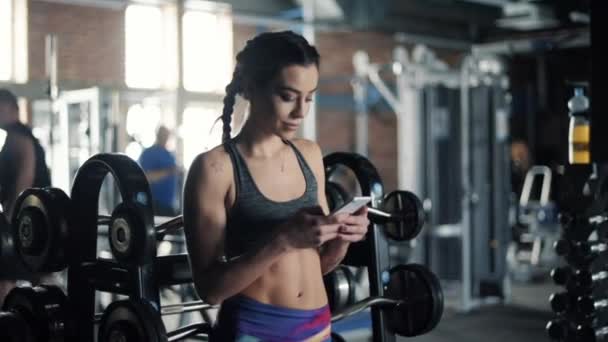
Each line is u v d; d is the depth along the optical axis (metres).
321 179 1.91
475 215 6.67
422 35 8.62
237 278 1.61
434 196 6.82
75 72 8.20
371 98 9.88
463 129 6.26
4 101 3.79
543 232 9.05
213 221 1.70
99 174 2.37
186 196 1.72
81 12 8.23
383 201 2.61
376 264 2.56
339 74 10.09
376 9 8.20
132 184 2.11
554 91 11.59
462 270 6.27
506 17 8.29
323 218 1.57
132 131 7.66
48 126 6.34
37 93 6.10
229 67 9.21
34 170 3.83
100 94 6.10
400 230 2.60
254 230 1.72
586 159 3.50
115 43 8.45
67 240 2.34
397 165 10.47
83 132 6.16
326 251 1.89
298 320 1.74
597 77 3.46
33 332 2.33
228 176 1.71
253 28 9.35
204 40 9.04
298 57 1.63
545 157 11.76
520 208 9.73
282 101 1.65
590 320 3.12
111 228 2.16
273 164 1.76
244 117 1.80
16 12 7.86
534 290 7.44
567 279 3.18
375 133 10.30
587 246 3.11
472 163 6.64
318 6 8.36
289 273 1.75
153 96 6.68
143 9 8.63
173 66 8.70
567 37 8.08
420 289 2.56
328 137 10.07
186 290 5.12
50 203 2.32
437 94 6.87
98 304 5.18
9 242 2.61
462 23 8.73
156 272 2.11
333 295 2.66
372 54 10.32
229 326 1.73
